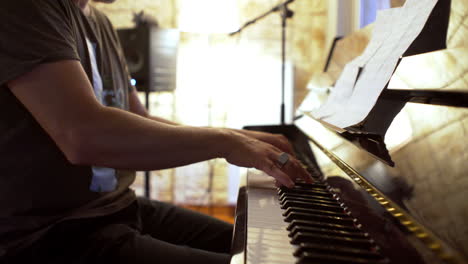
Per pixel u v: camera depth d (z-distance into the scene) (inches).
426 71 28.0
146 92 117.6
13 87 30.8
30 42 30.5
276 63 143.6
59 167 35.6
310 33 141.6
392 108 31.8
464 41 24.4
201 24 142.3
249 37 143.3
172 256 34.0
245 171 44.8
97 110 30.9
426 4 29.0
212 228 47.6
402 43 29.1
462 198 18.6
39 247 34.4
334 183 35.5
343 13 119.9
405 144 26.7
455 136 21.6
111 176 40.9
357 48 57.7
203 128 33.6
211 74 145.4
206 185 148.2
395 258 21.1
